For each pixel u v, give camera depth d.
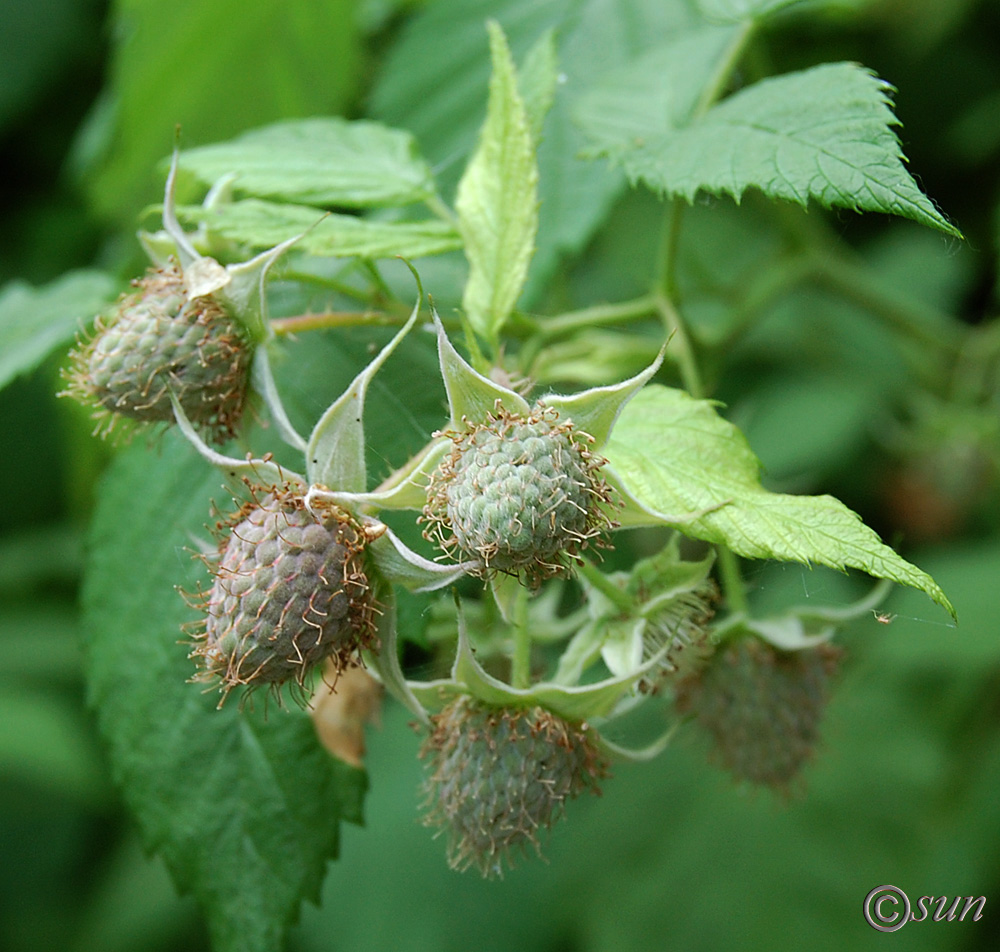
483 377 0.18
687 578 0.20
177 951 0.31
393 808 0.29
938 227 0.19
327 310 0.22
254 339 0.20
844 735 0.28
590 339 0.23
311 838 0.21
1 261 0.37
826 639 0.21
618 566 0.21
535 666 0.21
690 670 0.21
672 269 0.22
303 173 0.22
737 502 0.18
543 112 0.21
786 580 0.25
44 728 0.32
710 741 0.21
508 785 0.19
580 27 0.25
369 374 0.19
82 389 0.21
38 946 0.33
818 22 0.28
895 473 0.29
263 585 0.18
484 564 0.18
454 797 0.19
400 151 0.22
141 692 0.22
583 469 0.18
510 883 0.28
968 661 0.27
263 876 0.22
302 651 0.18
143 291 0.20
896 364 0.30
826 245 0.26
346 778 0.21
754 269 0.26
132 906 0.31
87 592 0.23
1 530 0.37
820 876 0.27
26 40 0.36
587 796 0.29
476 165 0.20
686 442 0.19
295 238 0.20
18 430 0.38
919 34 0.29
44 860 0.35
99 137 0.27
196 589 0.22
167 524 0.22
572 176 0.24
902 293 0.33
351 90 0.27
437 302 0.22
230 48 0.26
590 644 0.20
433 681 0.19
